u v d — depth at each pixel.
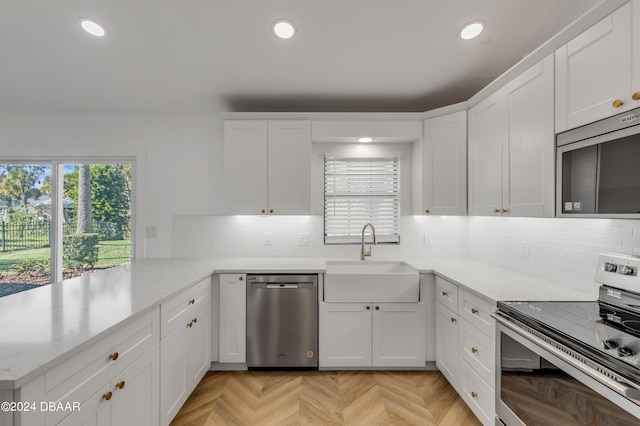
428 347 2.45
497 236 2.60
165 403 1.68
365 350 2.43
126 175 3.07
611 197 1.26
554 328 1.22
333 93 2.67
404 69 2.32
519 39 1.99
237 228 3.06
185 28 1.91
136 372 1.41
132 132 3.00
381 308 2.43
